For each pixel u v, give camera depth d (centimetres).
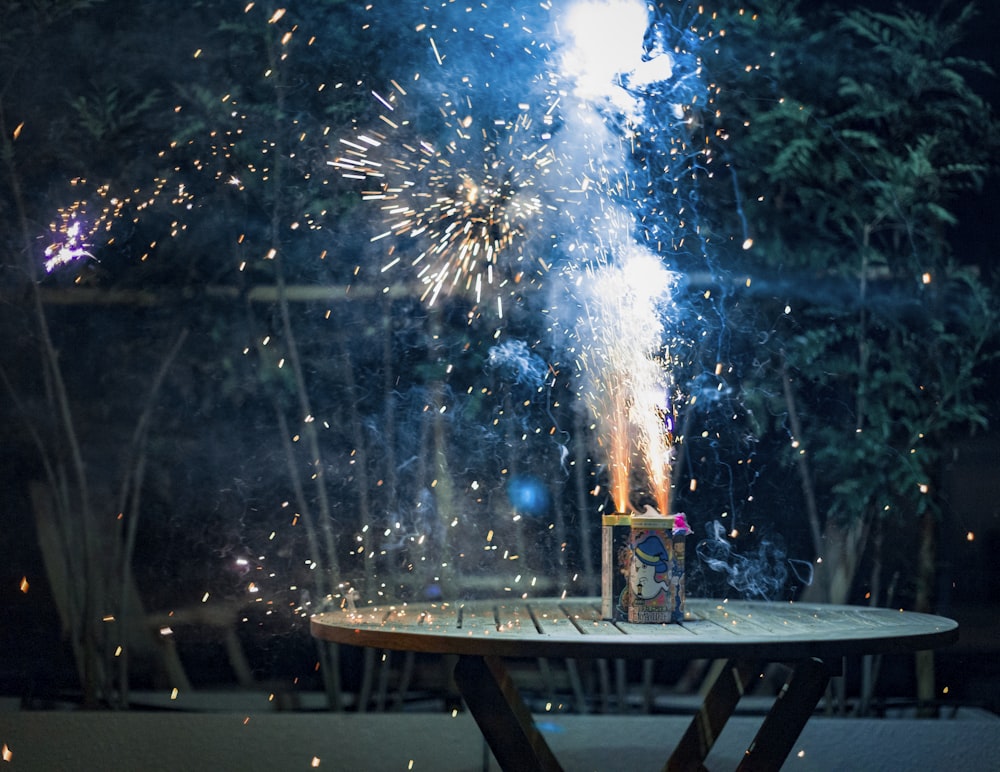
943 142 383
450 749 365
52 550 384
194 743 365
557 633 205
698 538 383
